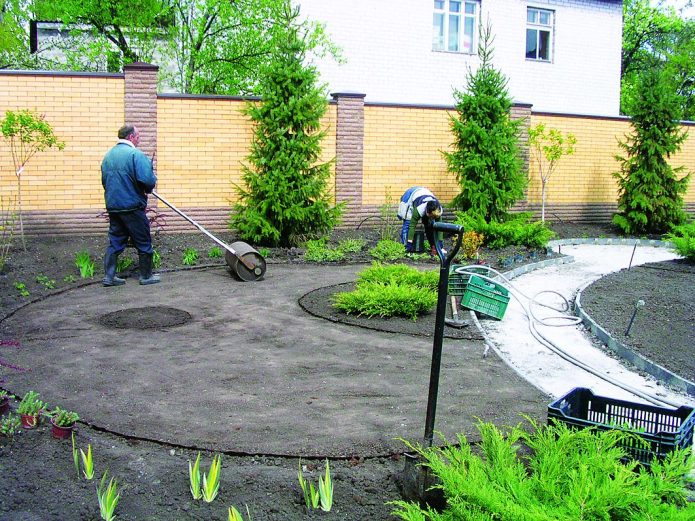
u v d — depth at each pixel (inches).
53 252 440.5
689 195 754.2
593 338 300.0
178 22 747.4
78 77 485.7
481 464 129.2
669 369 250.7
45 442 170.2
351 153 574.2
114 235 375.9
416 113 598.5
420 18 767.1
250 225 496.7
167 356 253.9
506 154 555.8
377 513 143.9
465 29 798.5
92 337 277.3
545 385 236.7
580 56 863.7
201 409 200.2
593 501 111.0
